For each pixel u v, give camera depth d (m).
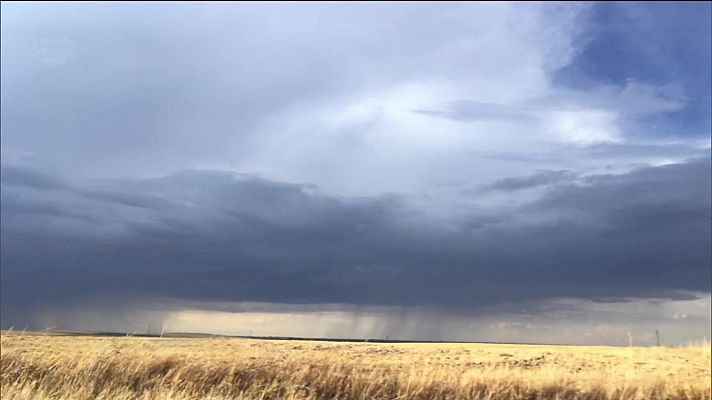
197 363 20.98
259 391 19.48
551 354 33.38
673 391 19.80
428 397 20.25
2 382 17.25
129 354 20.98
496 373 21.81
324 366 22.53
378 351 34.31
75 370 18.34
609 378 21.23
